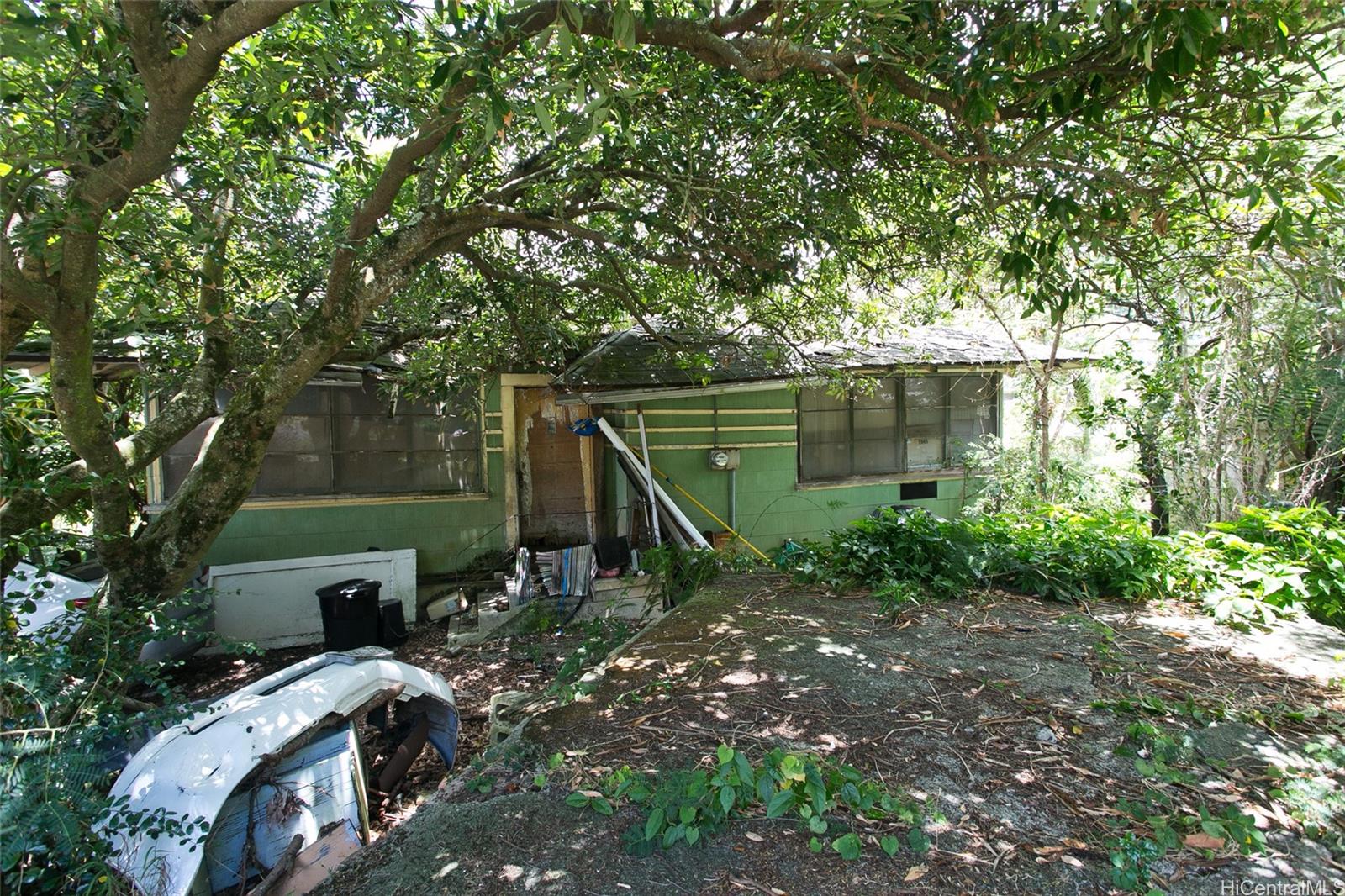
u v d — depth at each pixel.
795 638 4.02
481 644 6.73
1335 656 3.62
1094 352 9.42
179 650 6.16
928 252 5.76
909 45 3.53
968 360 9.20
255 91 3.55
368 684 3.54
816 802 2.23
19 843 1.80
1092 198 3.59
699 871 2.01
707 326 7.32
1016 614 4.48
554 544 8.30
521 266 6.70
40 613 4.51
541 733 2.87
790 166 5.07
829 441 9.48
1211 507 6.84
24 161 2.88
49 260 3.21
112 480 3.37
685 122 4.54
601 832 2.19
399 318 6.62
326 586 6.91
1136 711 3.01
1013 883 1.95
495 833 2.20
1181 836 2.13
